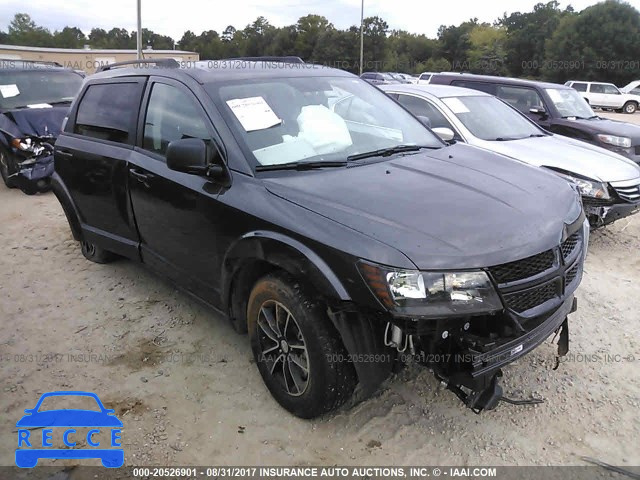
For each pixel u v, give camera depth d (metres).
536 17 81.19
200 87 3.47
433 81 9.36
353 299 2.47
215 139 3.24
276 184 2.96
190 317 4.11
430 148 3.79
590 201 5.36
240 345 3.71
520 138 6.30
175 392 3.23
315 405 2.79
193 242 3.39
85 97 4.73
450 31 79.25
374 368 2.59
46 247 5.65
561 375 3.35
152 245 3.90
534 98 8.24
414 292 2.35
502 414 3.01
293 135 3.35
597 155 5.85
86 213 4.64
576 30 52.06
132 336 3.85
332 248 2.52
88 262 5.23
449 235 2.48
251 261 2.96
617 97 27.47
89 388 3.27
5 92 8.62
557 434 2.86
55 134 7.95
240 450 2.77
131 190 3.89
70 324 4.04
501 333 2.52
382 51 64.12
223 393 3.21
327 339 2.63
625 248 5.67
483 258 2.42
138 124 3.95
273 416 3.01
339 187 2.90
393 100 4.31
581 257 3.02
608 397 3.15
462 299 2.37
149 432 2.90
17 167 7.73
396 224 2.54
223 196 3.08
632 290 4.55
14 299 4.46
